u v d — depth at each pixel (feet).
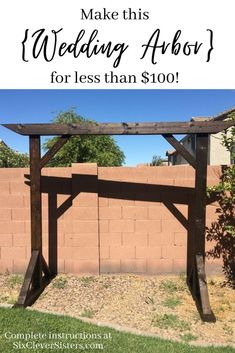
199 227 18.11
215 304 17.66
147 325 15.61
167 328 15.37
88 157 60.08
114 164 62.90
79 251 20.88
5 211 21.08
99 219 20.88
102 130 17.85
